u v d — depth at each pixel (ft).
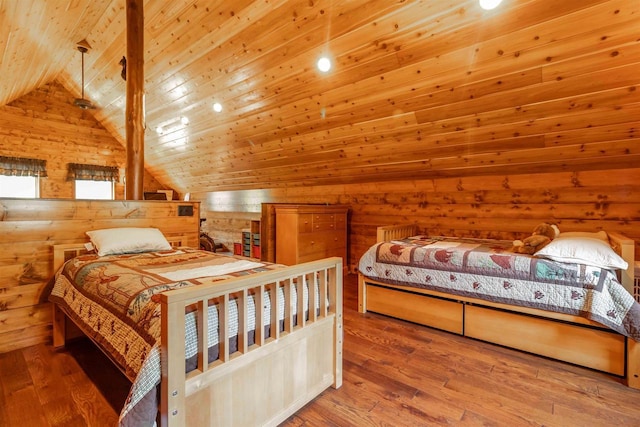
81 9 9.99
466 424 4.94
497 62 7.22
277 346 4.76
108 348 4.63
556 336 6.86
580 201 9.57
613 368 6.27
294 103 10.87
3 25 8.61
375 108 9.77
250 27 8.82
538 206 10.28
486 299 7.62
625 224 8.93
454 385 6.00
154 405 3.49
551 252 6.89
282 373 4.87
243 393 4.32
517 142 9.09
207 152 16.96
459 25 6.82
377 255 9.51
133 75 9.92
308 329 5.30
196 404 3.78
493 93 7.92
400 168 12.19
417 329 8.61
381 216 13.96
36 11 8.73
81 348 7.50
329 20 7.78
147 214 9.63
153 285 4.93
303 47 8.73
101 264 6.57
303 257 12.86
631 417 5.09
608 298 6.13
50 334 7.89
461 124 9.14
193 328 3.93
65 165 20.51
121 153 22.70
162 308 3.53
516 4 6.08
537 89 7.43
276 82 10.28
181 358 3.59
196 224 10.78
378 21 7.37
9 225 7.35
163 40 10.59
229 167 17.58
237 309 4.41
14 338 7.43
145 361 3.49
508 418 5.08
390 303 9.43
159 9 9.62
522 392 5.77
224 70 10.73
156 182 24.50
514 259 7.33
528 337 7.20
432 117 9.30
